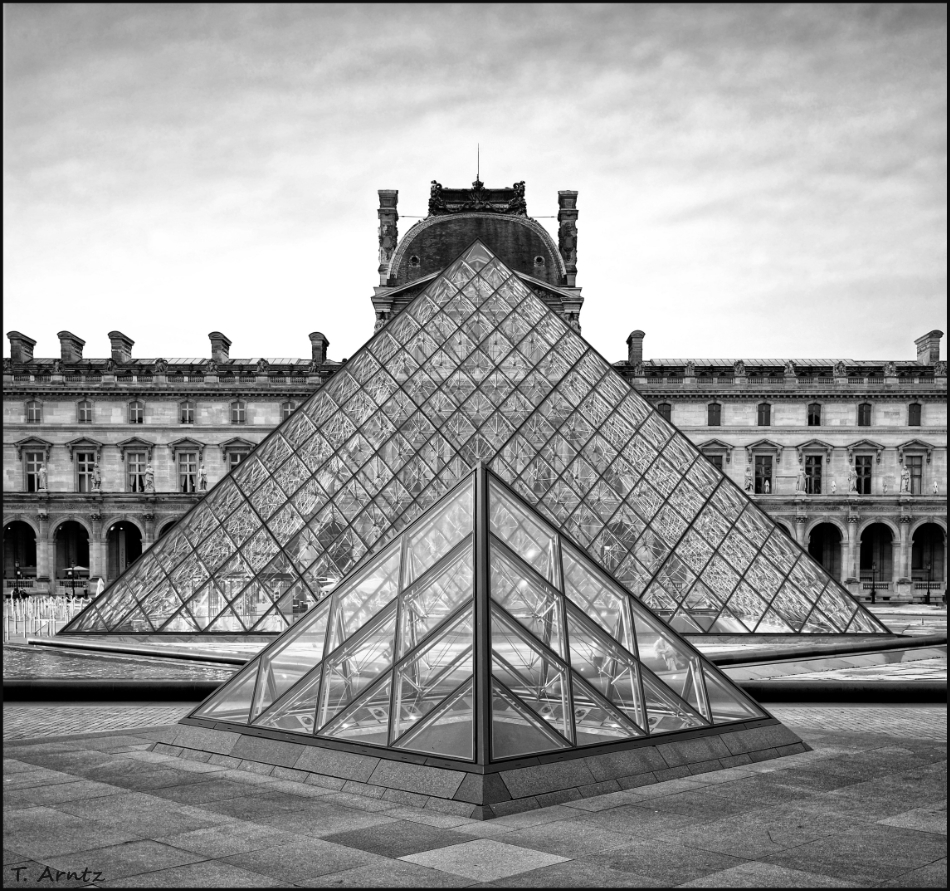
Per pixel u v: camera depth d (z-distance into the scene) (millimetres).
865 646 39062
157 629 38938
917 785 17516
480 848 13375
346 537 40625
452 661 17328
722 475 44031
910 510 115250
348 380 47188
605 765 17156
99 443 119625
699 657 21250
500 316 49188
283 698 19703
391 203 121500
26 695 30000
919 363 127500
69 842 13672
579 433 43875
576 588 20344
